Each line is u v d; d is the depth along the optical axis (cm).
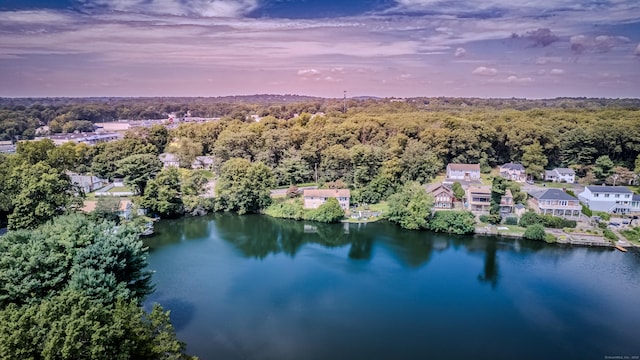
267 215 8131
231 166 8406
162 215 7925
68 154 9900
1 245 3378
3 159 8344
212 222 7719
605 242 6316
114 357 2350
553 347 3844
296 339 3894
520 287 5028
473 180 9362
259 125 13175
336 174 9681
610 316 4388
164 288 4931
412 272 5459
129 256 3681
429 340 3922
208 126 13712
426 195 7338
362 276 5334
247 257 5988
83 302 2545
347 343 3838
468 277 5303
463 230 6850
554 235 6544
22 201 5800
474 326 4175
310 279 5228
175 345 2712
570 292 4900
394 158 9244
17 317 2317
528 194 8244
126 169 8269
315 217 7681
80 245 3538
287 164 9938
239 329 4044
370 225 7438
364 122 12531
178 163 11806
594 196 7681
